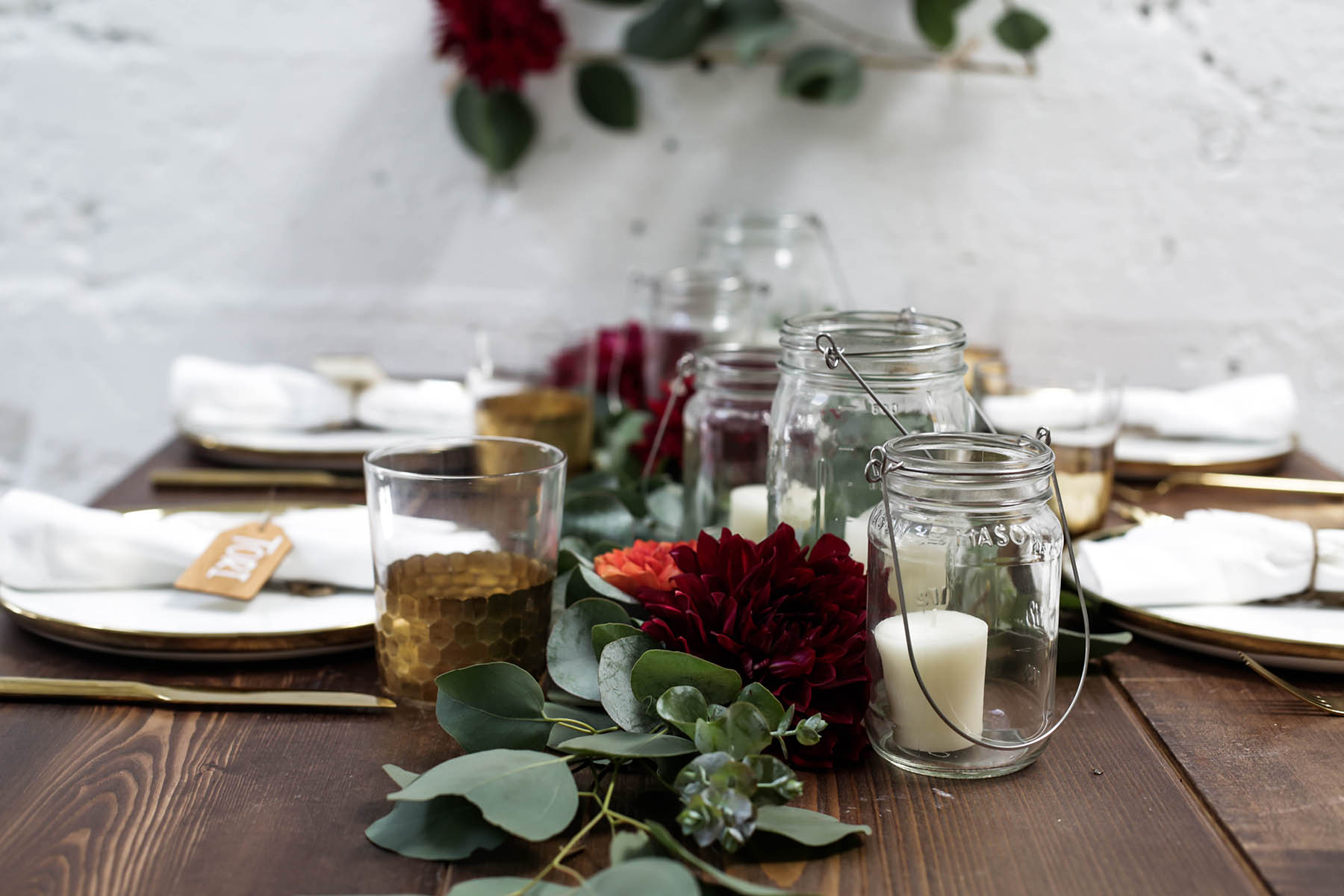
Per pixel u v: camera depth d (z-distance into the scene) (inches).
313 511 27.1
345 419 39.1
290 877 15.1
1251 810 16.6
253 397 38.4
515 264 55.1
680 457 30.6
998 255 54.2
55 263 55.2
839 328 20.6
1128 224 53.7
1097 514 28.7
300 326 55.8
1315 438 55.1
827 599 18.3
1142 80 52.2
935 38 49.8
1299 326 54.1
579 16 52.2
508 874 15.3
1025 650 17.5
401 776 16.1
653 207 54.3
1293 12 51.1
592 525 25.5
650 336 36.2
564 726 18.0
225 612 23.0
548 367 34.1
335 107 53.7
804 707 17.4
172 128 53.9
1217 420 36.6
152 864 15.3
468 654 19.9
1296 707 20.2
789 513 21.1
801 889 14.8
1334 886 14.8
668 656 17.1
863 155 53.4
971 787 17.5
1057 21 51.8
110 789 17.2
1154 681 21.5
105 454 57.3
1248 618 22.6
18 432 56.7
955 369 20.3
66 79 53.4
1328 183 52.5
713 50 52.5
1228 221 53.4
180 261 55.3
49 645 22.8
